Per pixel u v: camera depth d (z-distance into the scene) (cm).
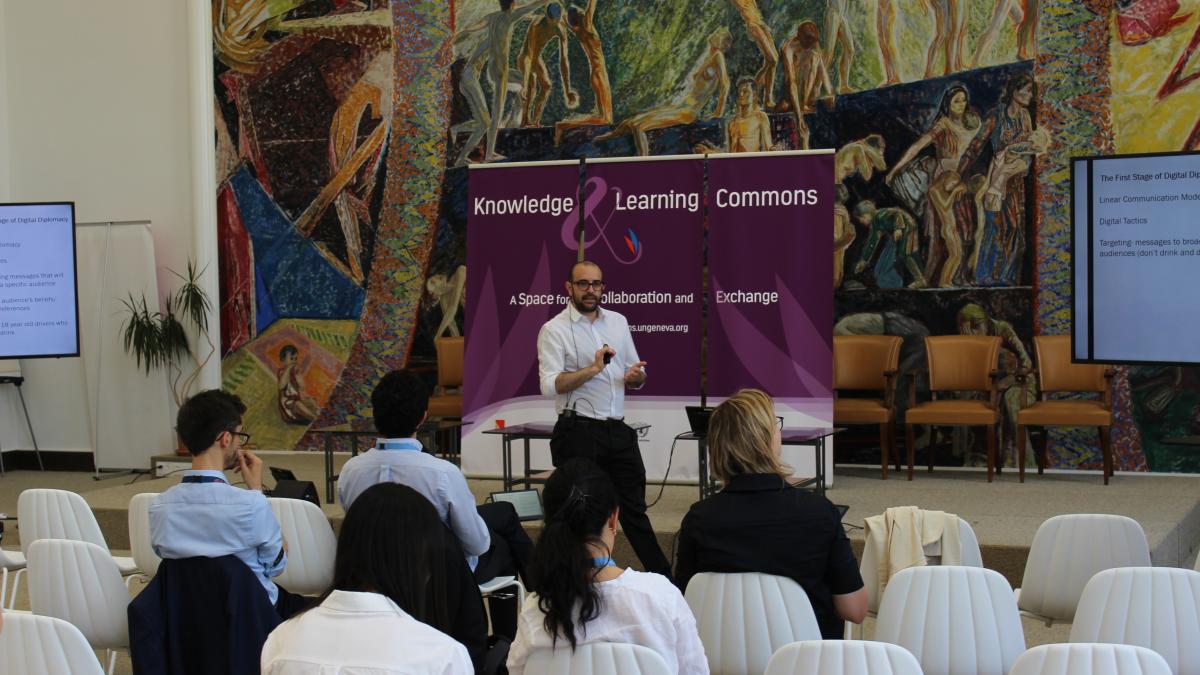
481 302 859
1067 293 902
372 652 213
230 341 1109
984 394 918
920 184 935
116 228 1092
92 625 421
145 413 1090
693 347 826
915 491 816
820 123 957
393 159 1066
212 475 379
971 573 327
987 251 921
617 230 837
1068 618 427
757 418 338
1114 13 886
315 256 1086
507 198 855
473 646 385
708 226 827
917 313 939
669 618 271
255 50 1093
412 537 223
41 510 529
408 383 405
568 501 275
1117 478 873
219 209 1109
